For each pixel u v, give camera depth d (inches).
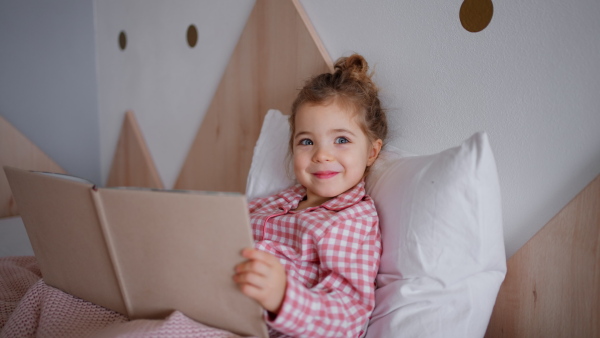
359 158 33.3
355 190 33.1
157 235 22.9
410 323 26.8
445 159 26.8
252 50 48.8
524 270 30.7
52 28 70.0
